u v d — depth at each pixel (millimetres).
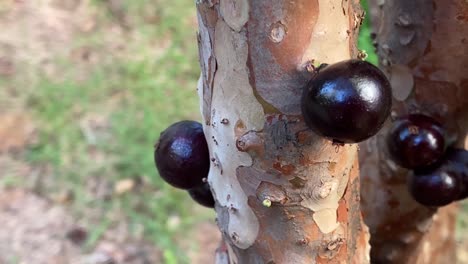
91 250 528
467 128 236
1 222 548
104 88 688
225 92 159
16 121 637
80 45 758
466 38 217
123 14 824
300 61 148
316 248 175
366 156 266
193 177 192
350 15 155
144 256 524
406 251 281
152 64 736
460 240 500
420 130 220
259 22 147
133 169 593
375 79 137
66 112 652
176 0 855
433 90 229
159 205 563
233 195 173
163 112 660
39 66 714
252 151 160
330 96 136
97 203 565
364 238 201
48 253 525
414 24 223
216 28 155
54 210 561
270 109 154
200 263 520
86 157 604
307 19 146
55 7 822
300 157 158
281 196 165
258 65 151
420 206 261
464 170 224
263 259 179
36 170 593
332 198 168
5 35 757
